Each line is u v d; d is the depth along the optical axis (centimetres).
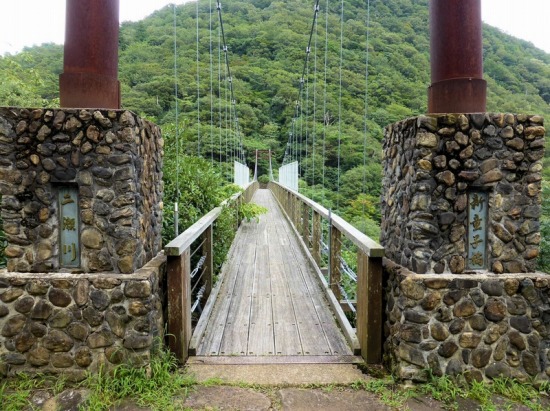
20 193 201
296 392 197
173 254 216
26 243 203
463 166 198
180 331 224
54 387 189
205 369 220
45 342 196
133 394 189
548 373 196
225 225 454
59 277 196
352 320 375
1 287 195
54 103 568
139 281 195
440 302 194
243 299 345
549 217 511
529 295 195
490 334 195
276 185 1484
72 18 208
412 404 185
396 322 206
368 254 220
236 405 186
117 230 200
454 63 207
